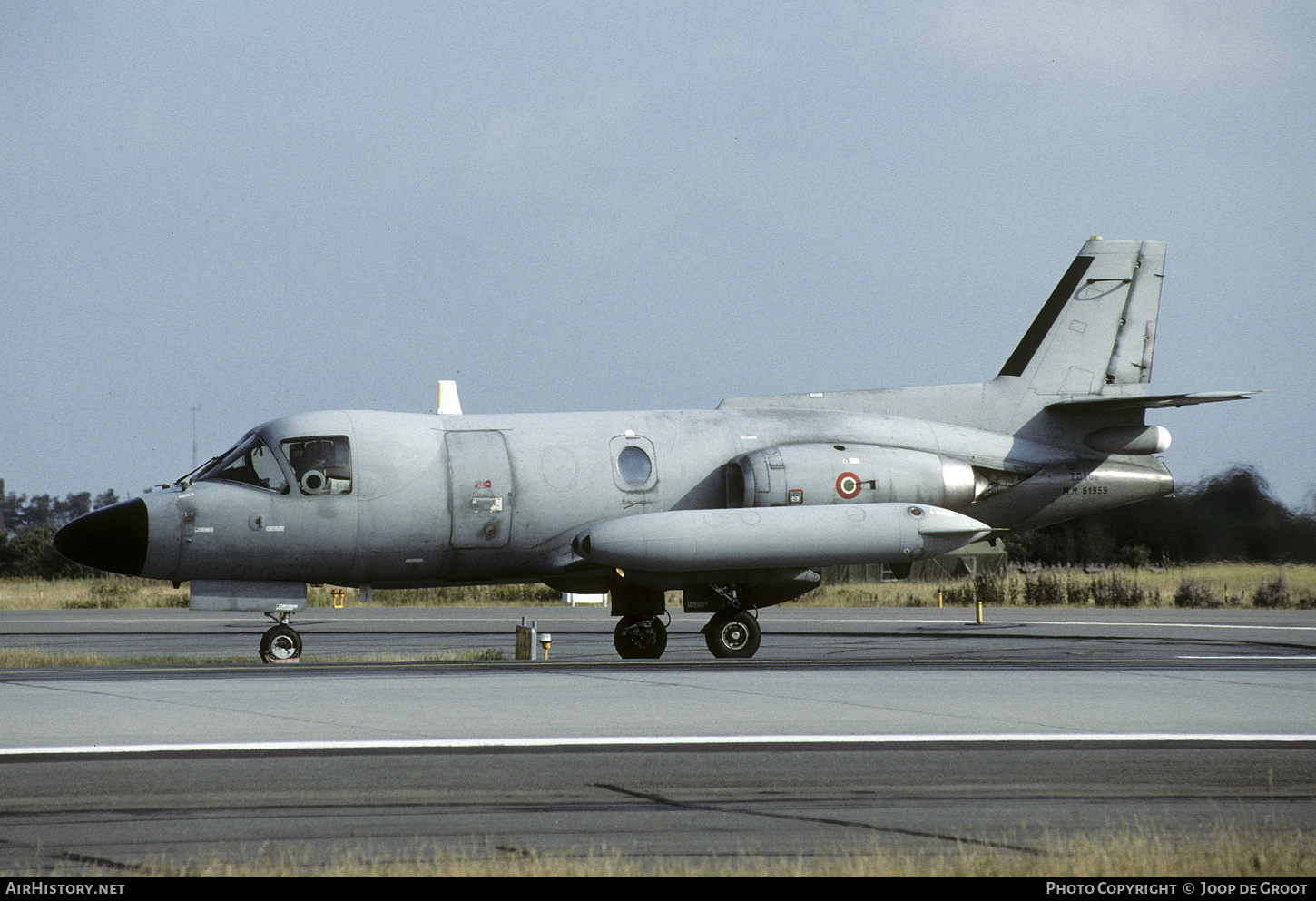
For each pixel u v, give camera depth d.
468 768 34.62
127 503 70.06
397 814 29.30
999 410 82.62
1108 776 33.84
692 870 24.23
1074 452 83.00
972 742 38.56
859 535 72.00
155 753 36.53
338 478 71.06
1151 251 85.31
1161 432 84.00
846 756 36.41
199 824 28.30
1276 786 32.69
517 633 72.06
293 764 35.03
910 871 24.05
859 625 109.88
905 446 79.25
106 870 24.39
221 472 72.00
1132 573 181.38
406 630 104.81
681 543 70.25
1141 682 54.00
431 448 73.12
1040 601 147.25
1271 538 182.62
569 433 75.62
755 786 32.41
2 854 25.73
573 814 29.33
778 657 75.31
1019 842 26.73
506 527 73.44
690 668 61.50
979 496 80.25
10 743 38.09
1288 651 79.75
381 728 41.03
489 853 25.69
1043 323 84.12
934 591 164.00
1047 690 50.91
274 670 61.38
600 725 41.62
